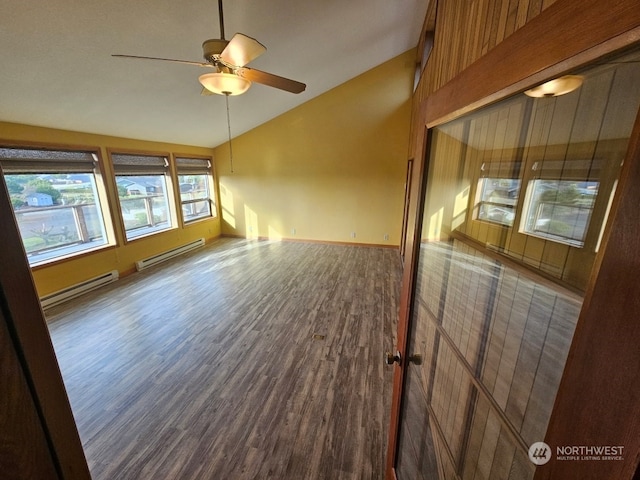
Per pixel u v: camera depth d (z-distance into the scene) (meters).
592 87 0.55
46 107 2.99
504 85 0.62
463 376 1.16
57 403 0.55
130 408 2.13
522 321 0.84
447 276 1.38
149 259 5.00
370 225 6.25
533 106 0.77
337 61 4.34
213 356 2.70
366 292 4.06
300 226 6.64
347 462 1.76
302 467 1.73
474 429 1.06
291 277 4.59
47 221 3.64
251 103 4.78
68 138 3.66
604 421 0.35
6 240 0.45
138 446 1.85
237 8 2.43
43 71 2.43
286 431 1.95
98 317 3.38
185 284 4.32
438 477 1.28
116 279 4.42
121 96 3.24
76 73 2.60
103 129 3.95
